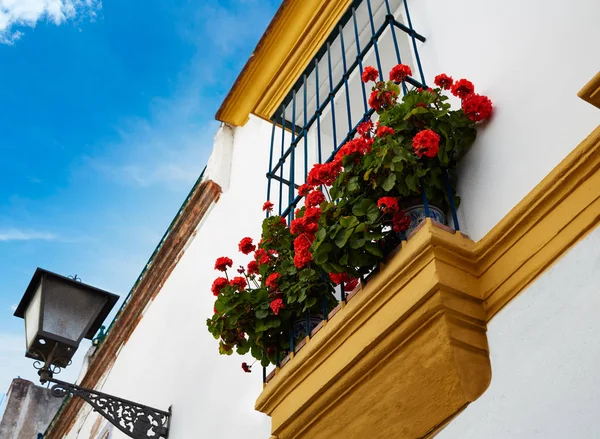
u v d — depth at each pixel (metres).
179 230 6.45
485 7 3.29
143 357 6.37
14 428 11.23
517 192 2.67
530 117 2.76
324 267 2.85
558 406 2.10
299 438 2.95
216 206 6.11
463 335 2.45
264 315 3.27
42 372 4.75
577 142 2.52
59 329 4.88
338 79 5.05
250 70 6.03
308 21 5.18
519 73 2.91
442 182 2.91
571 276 2.27
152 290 6.75
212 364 4.99
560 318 2.24
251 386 4.39
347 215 2.94
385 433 2.59
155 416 5.20
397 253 2.73
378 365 2.63
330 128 5.18
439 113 2.87
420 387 2.49
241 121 6.41
